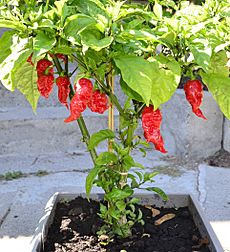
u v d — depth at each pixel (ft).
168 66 3.66
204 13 4.21
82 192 6.02
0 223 8.17
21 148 11.36
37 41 3.47
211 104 10.62
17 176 10.12
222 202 8.94
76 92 3.91
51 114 11.50
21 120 11.18
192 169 10.45
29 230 7.95
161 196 5.37
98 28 3.60
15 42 3.70
